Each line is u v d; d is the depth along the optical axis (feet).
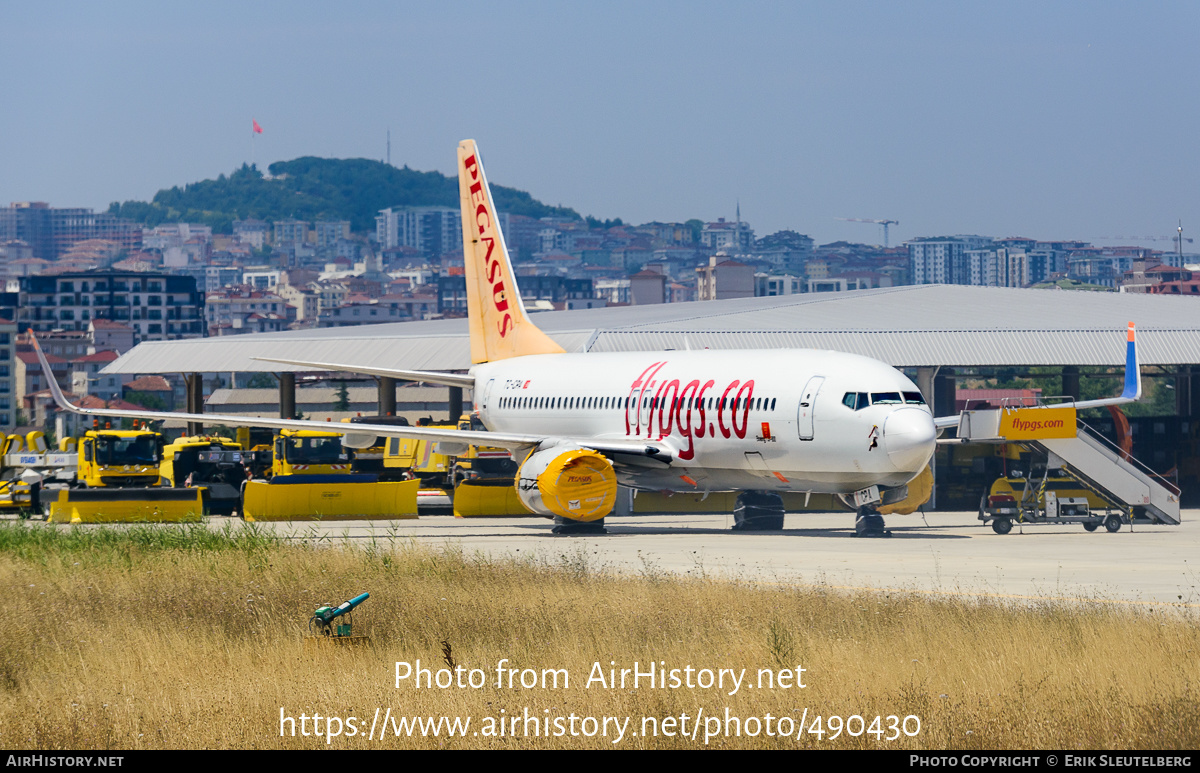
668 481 510.58
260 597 268.21
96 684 203.10
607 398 530.27
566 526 504.02
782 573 336.49
